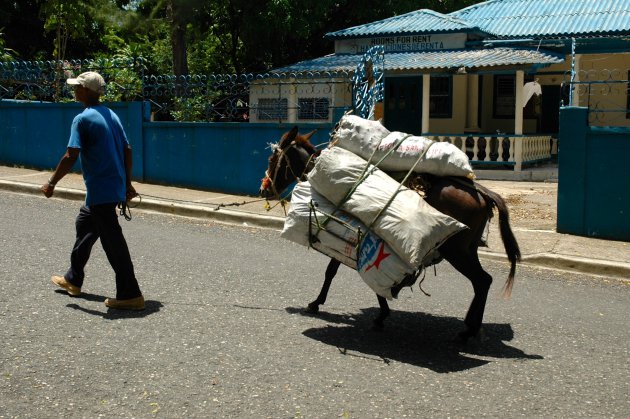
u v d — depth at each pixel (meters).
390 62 19.17
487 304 7.68
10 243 9.05
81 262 6.94
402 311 7.26
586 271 9.32
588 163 10.79
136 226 11.01
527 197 14.69
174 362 5.48
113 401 4.77
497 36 20.42
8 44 27.42
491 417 4.80
